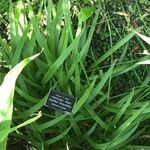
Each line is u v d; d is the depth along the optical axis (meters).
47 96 0.68
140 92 0.76
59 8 0.72
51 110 0.75
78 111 0.73
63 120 0.71
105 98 0.74
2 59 0.77
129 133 0.68
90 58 0.79
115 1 0.80
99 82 0.72
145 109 0.69
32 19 0.68
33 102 0.72
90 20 0.79
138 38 0.77
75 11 0.80
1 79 0.70
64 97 0.70
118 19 0.80
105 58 0.76
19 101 0.71
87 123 0.76
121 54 0.78
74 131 0.75
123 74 0.79
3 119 0.54
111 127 0.72
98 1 0.80
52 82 0.74
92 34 0.73
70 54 0.74
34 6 0.81
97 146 0.70
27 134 0.75
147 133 0.77
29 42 0.70
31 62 0.73
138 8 0.79
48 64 0.70
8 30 0.81
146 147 0.70
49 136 0.75
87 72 0.77
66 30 0.69
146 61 0.71
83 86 0.73
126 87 0.80
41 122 0.74
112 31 0.80
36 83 0.73
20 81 0.70
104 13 0.78
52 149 0.74
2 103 0.54
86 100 0.71
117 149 0.71
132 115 0.68
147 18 0.80
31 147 0.76
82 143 0.75
